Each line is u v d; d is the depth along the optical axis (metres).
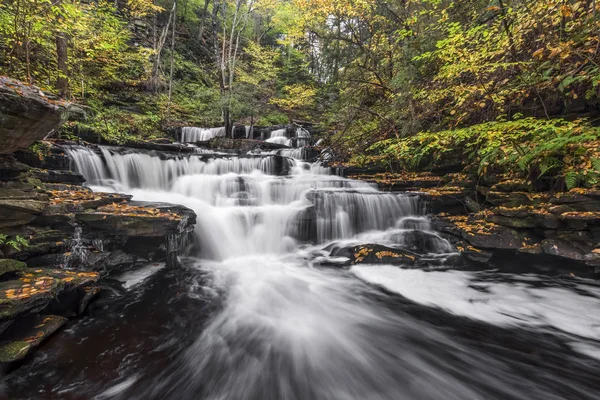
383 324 4.10
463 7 9.11
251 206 8.11
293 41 21.97
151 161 9.12
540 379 2.94
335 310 4.51
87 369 2.87
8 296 2.96
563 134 3.97
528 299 4.73
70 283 3.60
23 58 8.14
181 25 25.61
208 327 3.88
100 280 4.52
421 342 3.67
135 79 17.80
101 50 11.92
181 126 16.39
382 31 12.16
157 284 5.12
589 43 4.90
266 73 21.41
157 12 23.31
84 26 8.47
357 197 8.16
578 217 5.15
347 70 13.24
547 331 3.86
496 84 6.97
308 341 3.67
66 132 8.36
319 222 7.91
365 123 12.90
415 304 4.70
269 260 6.74
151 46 21.05
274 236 7.55
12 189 3.78
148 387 2.73
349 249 6.75
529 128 5.00
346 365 3.21
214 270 6.04
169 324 3.87
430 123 9.98
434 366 3.19
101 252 4.65
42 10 6.29
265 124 21.64
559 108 6.66
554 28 5.90
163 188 9.32
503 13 6.42
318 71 24.56
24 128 3.49
